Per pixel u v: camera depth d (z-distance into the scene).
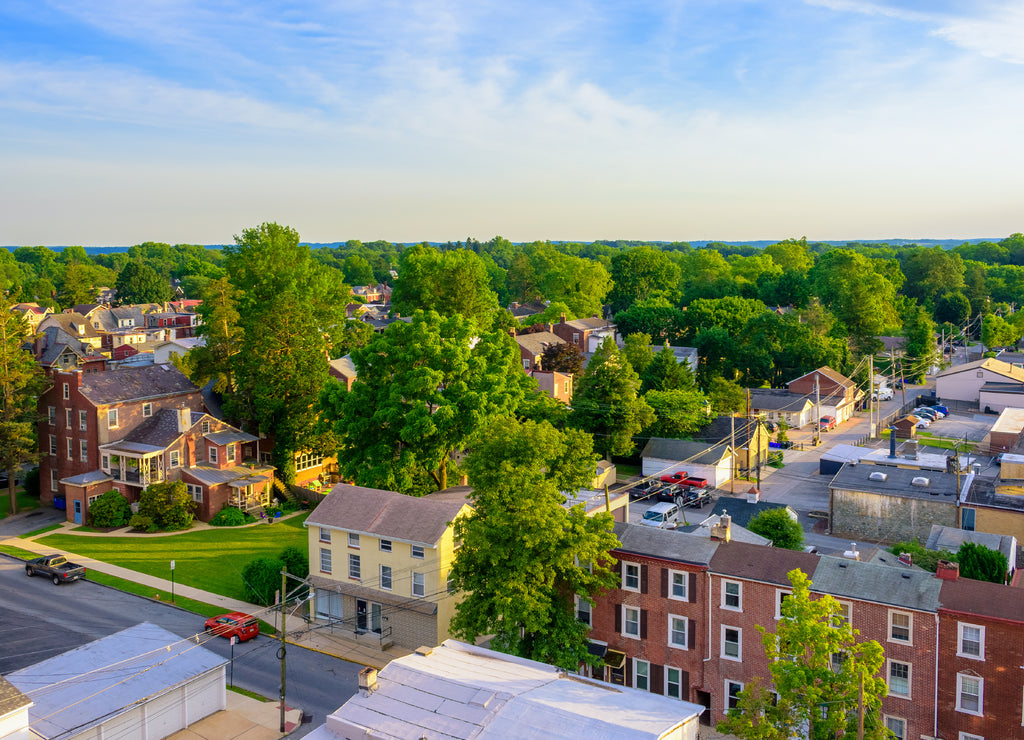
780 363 125.56
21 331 67.25
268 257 88.94
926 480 63.00
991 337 165.25
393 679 31.58
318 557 49.56
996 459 77.94
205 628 46.31
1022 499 59.06
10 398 66.25
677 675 39.38
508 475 38.34
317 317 95.50
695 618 38.59
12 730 28.34
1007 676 32.03
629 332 151.88
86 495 65.19
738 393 102.81
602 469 77.06
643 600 39.97
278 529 65.12
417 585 45.53
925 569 45.12
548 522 36.31
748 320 135.50
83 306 169.62
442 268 113.19
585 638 40.25
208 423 70.81
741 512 70.69
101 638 44.06
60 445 69.31
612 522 38.75
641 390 102.88
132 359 114.88
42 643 43.97
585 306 173.88
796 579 29.30
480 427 59.62
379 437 61.44
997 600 33.06
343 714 29.67
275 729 36.66
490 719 28.27
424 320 63.94
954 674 33.06
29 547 59.88
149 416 70.94
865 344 144.75
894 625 34.25
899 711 34.34
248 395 76.25
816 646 28.22
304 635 47.53
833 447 95.56
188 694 36.84
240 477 68.50
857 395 119.38
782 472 85.38
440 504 47.38
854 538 64.12
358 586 47.78
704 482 74.69
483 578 38.66
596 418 80.44
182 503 64.81
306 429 72.69
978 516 58.16
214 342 79.75
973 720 32.84
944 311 190.62
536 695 29.86
